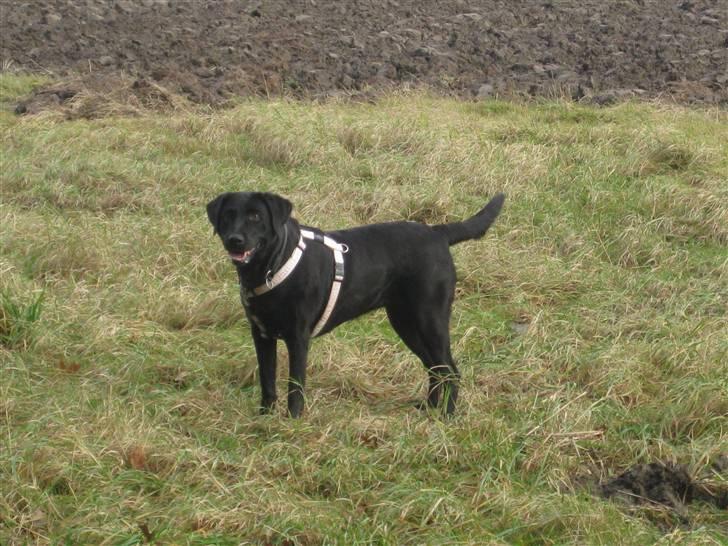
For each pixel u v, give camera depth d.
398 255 8.52
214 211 8.13
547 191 13.80
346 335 10.02
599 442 8.01
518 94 18.53
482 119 16.59
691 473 7.49
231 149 14.92
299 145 14.63
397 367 9.34
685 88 18.84
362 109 16.81
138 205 12.82
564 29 23.89
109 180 13.36
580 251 12.16
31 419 7.65
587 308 10.80
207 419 8.10
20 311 9.41
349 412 8.41
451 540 6.52
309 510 6.80
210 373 9.09
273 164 14.52
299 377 8.25
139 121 16.00
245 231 7.84
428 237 8.64
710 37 22.94
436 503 6.82
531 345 9.83
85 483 6.94
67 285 10.46
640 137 15.26
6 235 11.27
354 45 21.52
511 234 12.48
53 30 21.92
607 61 20.91
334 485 7.21
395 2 26.47
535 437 7.95
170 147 14.92
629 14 25.53
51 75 18.89
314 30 23.11
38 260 10.84
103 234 11.59
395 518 6.81
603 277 11.59
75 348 9.19
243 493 6.88
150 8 24.89
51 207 12.58
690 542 6.57
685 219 12.93
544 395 8.89
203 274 11.10
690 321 10.32
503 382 9.13
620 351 9.53
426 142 14.78
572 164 14.69
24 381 8.36
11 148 14.50
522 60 21.11
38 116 15.95
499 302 11.05
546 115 17.03
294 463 7.39
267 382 8.47
